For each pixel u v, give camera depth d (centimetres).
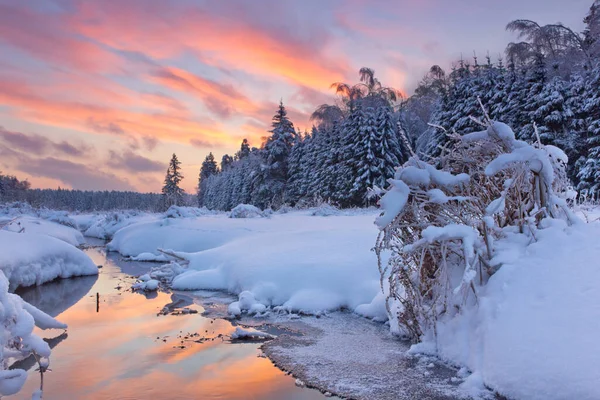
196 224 1958
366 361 550
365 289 849
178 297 998
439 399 429
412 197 584
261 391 470
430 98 4641
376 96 4203
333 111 4681
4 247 1125
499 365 429
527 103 2767
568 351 382
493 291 516
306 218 2220
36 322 552
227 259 1171
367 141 3450
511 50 3397
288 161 4878
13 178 8738
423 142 3647
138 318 810
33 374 530
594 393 338
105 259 1773
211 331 716
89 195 11350
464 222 575
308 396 455
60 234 2162
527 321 441
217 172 10025
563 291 450
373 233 1155
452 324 546
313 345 627
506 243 567
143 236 1925
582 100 2550
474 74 3622
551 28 3197
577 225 553
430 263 611
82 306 919
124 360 575
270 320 779
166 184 8269
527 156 545
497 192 614
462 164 634
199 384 490
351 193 3516
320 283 886
